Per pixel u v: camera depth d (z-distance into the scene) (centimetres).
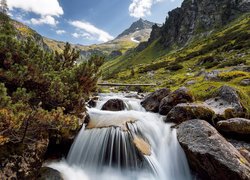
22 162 822
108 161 1167
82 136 1200
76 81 1142
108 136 1198
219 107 1473
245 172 856
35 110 834
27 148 868
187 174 1125
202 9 18562
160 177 1130
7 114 689
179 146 1173
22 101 834
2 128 702
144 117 1540
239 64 4534
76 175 1041
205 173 1025
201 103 1609
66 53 1370
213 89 1758
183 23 19912
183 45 18238
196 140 1066
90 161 1155
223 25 16150
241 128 1221
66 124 896
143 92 3944
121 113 1638
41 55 1090
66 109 1112
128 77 9581
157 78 7075
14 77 882
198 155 995
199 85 2041
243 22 12800
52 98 1020
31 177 842
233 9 16262
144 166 1117
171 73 7438
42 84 1020
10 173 768
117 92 3975
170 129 1361
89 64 1191
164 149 1244
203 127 1122
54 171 953
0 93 706
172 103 1670
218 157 925
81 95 1129
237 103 1411
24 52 976
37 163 884
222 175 922
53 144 1100
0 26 1030
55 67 1236
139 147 1149
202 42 13712
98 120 1385
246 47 7000
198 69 6394
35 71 957
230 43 8894
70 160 1141
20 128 801
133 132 1261
